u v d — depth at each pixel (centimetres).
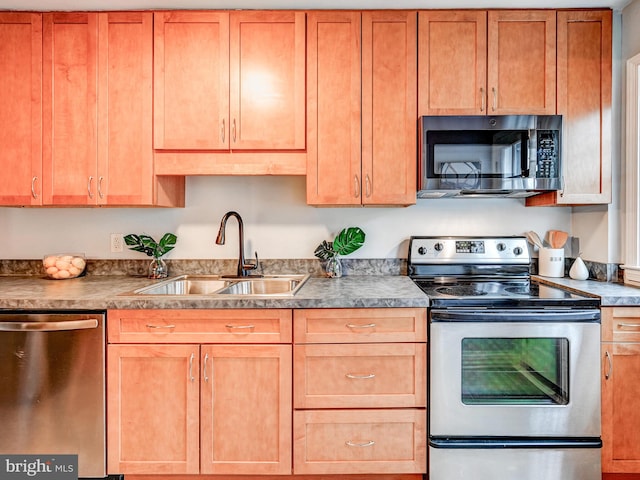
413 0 195
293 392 170
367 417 170
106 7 199
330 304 169
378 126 201
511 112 200
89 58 201
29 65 202
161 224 238
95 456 170
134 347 169
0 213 236
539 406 168
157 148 201
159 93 201
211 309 169
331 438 171
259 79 201
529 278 222
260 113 201
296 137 201
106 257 238
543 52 199
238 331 169
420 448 171
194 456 171
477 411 168
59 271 221
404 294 177
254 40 200
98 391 169
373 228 238
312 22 200
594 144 199
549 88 199
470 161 195
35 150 202
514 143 195
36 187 202
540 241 233
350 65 201
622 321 170
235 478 176
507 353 170
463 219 237
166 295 173
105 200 202
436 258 228
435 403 169
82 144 202
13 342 168
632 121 197
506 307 168
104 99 201
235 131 201
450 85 200
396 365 171
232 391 170
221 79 200
